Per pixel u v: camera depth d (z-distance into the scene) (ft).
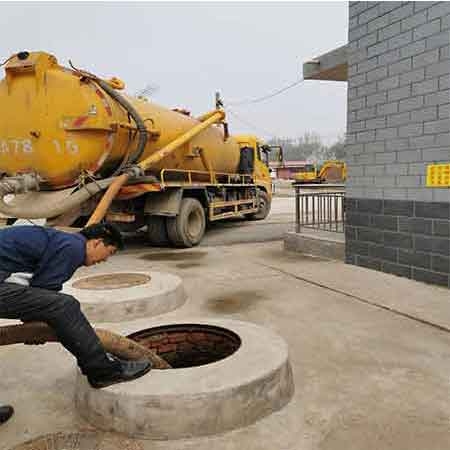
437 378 10.98
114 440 8.57
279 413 9.46
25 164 26.40
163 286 17.52
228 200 42.86
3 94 26.22
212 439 8.56
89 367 8.78
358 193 23.38
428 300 17.21
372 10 21.72
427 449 8.18
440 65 18.58
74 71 26.05
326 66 28.91
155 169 31.89
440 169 18.81
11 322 15.52
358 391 10.36
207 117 37.78
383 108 21.47
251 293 19.02
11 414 9.58
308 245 28.09
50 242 8.40
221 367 9.65
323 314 15.97
